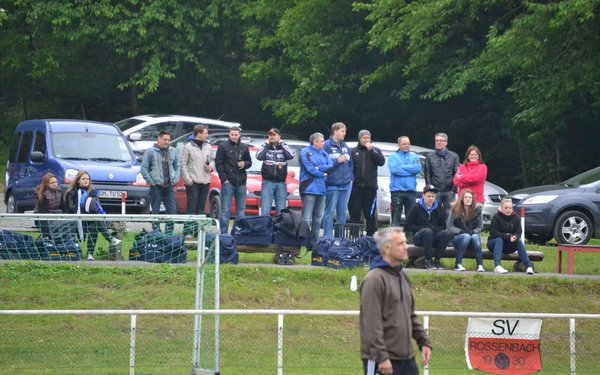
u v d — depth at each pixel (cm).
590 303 3347
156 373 2505
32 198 4484
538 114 5631
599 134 6366
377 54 6781
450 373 2591
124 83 7625
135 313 2230
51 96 8544
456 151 7144
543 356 2784
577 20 5391
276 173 3725
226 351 2681
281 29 6906
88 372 2498
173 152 3853
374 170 3809
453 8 5972
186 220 2631
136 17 7319
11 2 7488
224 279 3191
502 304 3278
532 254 3662
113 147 4622
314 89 6850
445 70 6191
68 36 7331
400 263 1747
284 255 3488
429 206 3581
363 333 1694
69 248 3083
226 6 7462
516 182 6950
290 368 2606
